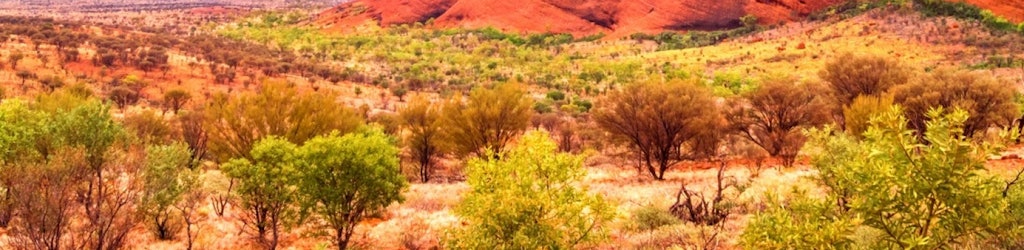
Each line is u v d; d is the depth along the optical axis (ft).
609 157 113.80
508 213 25.30
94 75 305.12
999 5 601.62
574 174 26.78
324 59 539.29
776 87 98.89
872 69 111.04
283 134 70.95
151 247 40.40
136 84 278.05
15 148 43.52
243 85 311.47
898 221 15.72
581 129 144.15
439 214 52.31
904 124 15.35
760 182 60.44
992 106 86.94
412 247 40.70
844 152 27.45
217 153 71.31
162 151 38.45
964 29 483.51
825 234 15.43
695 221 42.04
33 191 32.14
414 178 97.76
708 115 82.94
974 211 14.62
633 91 83.51
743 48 554.87
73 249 34.40
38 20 554.87
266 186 39.63
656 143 79.82
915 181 14.94
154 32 602.44
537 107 261.24
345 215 39.34
